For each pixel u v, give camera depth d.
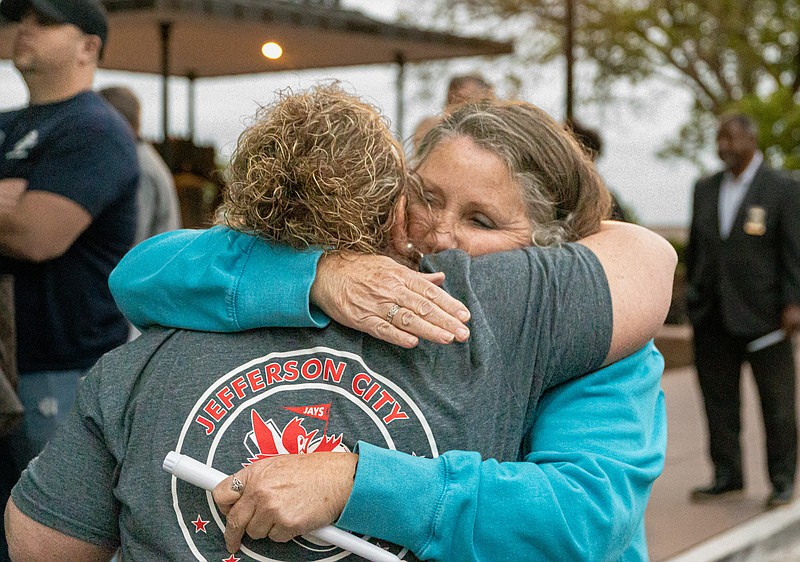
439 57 8.84
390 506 1.27
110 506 1.42
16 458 2.88
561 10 18.66
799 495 5.77
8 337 2.63
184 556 1.31
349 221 1.38
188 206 7.70
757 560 4.88
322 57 8.66
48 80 2.96
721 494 5.69
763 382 5.61
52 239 2.80
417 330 1.32
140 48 8.02
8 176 2.90
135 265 1.49
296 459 1.29
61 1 2.92
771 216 5.54
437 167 1.63
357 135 1.40
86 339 2.95
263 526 1.27
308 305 1.35
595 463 1.37
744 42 20.78
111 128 2.98
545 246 1.61
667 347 11.51
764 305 5.54
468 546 1.30
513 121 1.66
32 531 1.42
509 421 1.40
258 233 1.43
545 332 1.43
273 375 1.34
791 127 18.78
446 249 1.61
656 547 4.73
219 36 7.48
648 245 1.60
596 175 1.71
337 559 1.31
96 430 1.40
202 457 1.31
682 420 8.08
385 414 1.33
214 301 1.38
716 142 5.71
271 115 1.43
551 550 1.31
